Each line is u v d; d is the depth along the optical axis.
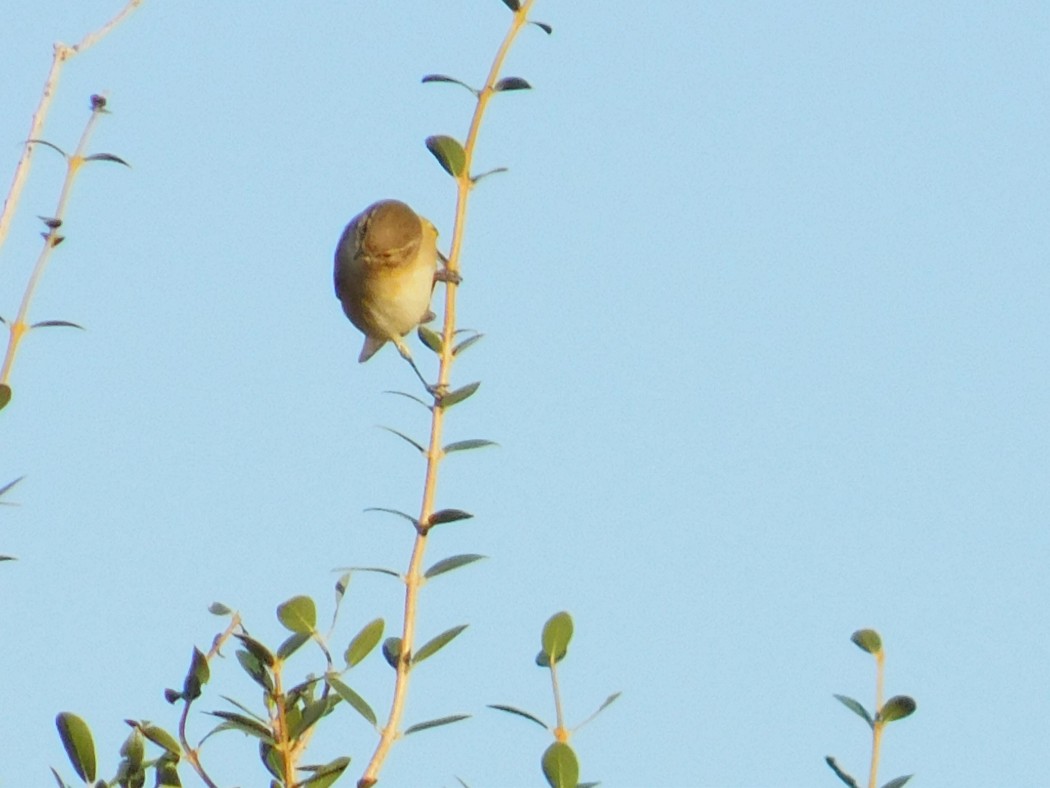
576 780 8.88
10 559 9.05
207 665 8.98
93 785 8.97
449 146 12.55
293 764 9.02
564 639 9.27
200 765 8.88
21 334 10.10
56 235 10.45
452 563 9.93
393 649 9.88
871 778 8.91
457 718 9.14
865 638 9.12
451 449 10.85
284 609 9.28
